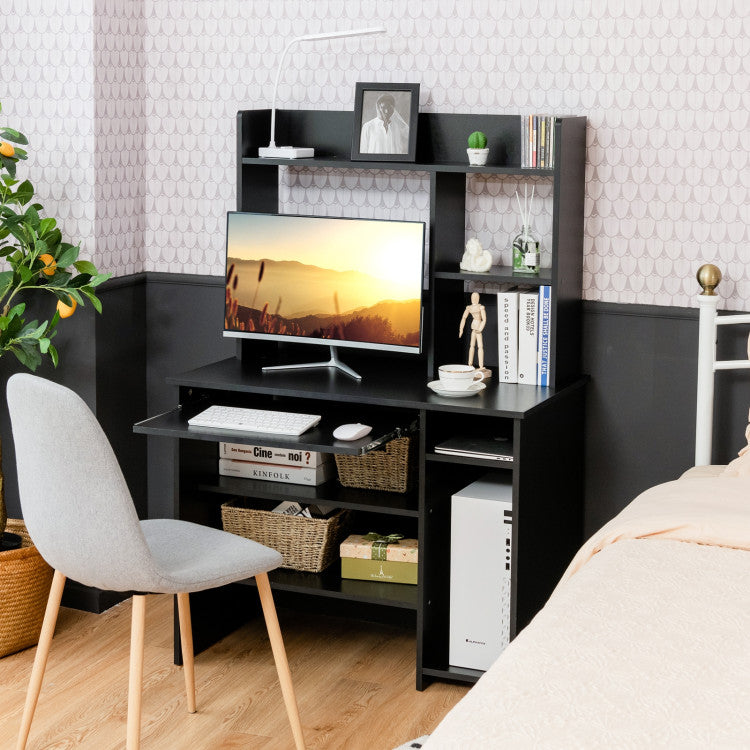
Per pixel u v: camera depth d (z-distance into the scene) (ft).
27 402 7.77
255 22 11.52
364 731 9.23
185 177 12.01
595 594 6.84
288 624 11.39
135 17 11.77
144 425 9.91
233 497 11.22
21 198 10.82
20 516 12.27
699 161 10.28
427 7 10.91
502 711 5.37
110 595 11.71
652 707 5.39
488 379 10.53
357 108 10.64
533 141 10.04
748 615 6.51
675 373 10.59
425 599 9.89
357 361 11.34
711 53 10.11
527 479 9.57
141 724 9.29
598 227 10.66
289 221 10.71
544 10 10.55
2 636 10.41
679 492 8.72
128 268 12.03
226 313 11.12
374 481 10.41
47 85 11.37
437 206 10.30
